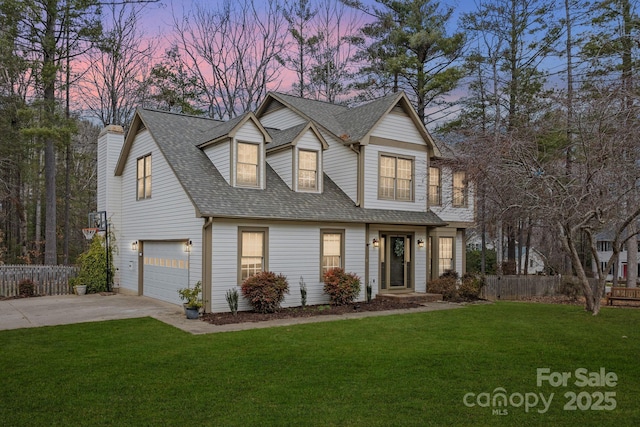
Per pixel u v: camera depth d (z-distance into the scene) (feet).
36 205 96.37
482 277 60.49
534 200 46.44
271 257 46.93
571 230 44.06
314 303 50.03
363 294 53.98
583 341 32.30
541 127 50.01
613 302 56.44
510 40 76.02
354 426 17.35
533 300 61.05
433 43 84.84
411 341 31.83
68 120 71.26
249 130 49.60
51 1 69.82
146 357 27.02
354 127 57.26
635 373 24.48
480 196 56.59
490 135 53.26
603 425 17.62
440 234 61.41
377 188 56.03
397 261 57.98
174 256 49.67
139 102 98.02
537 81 73.56
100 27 76.43
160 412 18.61
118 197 62.64
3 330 35.14
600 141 38.75
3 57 68.90
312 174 54.24
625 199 40.42
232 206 44.70
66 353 27.94
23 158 87.56
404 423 17.62
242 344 30.55
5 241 98.27
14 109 78.59
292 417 18.13
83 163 110.73
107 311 44.80
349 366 25.25
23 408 19.06
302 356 27.37
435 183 62.64
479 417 18.29
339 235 52.54
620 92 38.14
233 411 18.74
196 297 42.06
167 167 50.34
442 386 22.00
